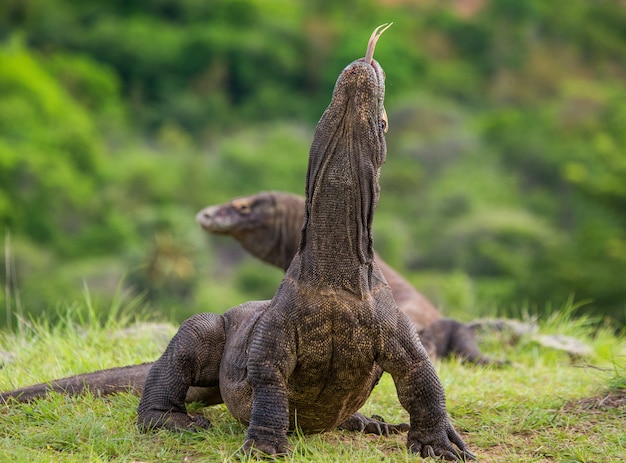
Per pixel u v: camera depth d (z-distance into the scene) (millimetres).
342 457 9531
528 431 10711
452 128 136125
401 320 9523
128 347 14078
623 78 185625
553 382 13180
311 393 9594
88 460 9523
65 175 106062
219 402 11352
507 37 186875
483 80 180250
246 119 163125
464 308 43469
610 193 63938
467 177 117312
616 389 11836
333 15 189875
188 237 64062
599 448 10047
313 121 165750
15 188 101312
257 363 9359
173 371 10430
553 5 197375
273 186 122250
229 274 86188
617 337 18000
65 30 175125
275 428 9312
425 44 186625
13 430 10336
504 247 92375
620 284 52719
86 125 123375
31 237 98062
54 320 16422
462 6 195000
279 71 172750
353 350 9359
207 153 140000
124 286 60938
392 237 90875
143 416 10352
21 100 116375
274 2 186250
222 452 9539
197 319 10609
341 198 9203
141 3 183750
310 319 9289
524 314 18156
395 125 140625
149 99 167500
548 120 137125
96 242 98188
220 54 170625
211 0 180250
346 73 9070
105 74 154375
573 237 75938
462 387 12633
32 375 12516
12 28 175125
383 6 194250
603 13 199625
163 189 111438
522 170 123312
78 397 11227
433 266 90688
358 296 9312
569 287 53188
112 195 109000
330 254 9281
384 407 11781
